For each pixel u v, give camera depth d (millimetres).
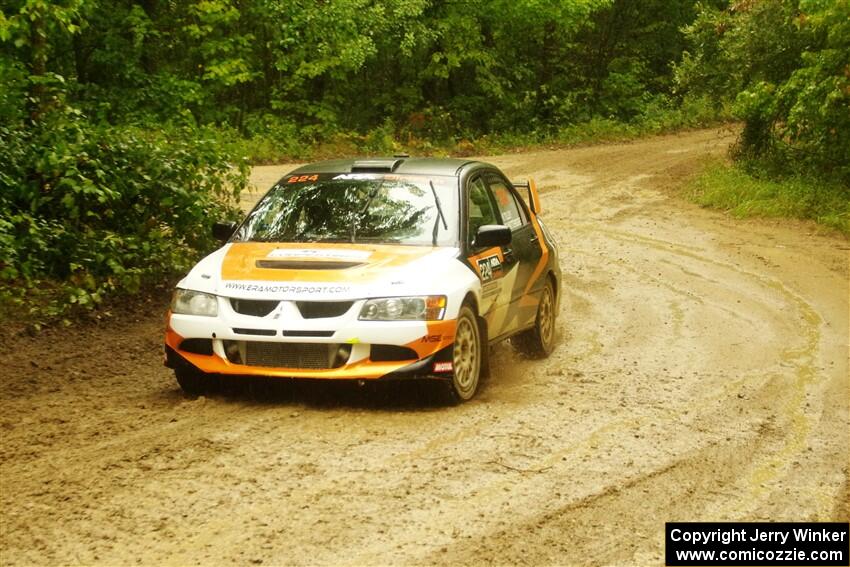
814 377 8945
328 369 7184
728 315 11805
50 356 9062
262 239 8234
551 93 42281
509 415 7305
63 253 10953
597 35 45344
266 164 28078
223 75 31672
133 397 7766
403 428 6883
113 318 10508
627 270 14602
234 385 7836
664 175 25125
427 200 8359
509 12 38969
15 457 6152
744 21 22938
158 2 31984
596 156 29859
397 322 7168
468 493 5617
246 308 7340
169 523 5070
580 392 8156
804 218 19203
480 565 4668
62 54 28594
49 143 11203
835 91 19359
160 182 11555
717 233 17719
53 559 4621
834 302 12672
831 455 6637
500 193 9383
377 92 40344
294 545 4824
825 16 19219
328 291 7254
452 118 39594
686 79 26859
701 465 6316
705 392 8289
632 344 10266
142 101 29828
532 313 9383
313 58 34938
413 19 36625
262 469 5938
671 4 46500
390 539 4926
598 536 5086
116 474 5820
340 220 8242
